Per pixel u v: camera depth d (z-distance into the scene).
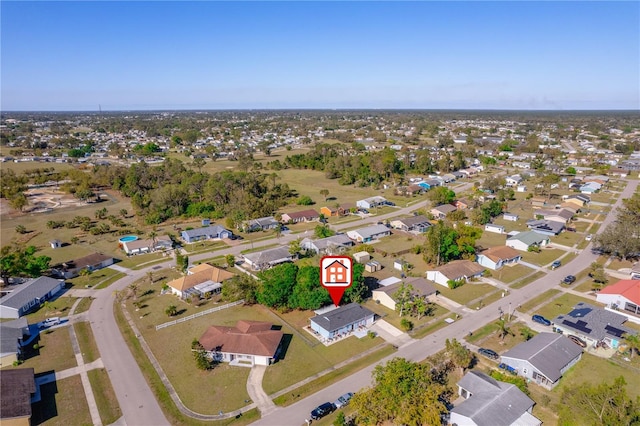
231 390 46.22
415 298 65.44
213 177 139.12
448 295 69.94
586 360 51.38
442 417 41.09
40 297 67.44
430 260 83.75
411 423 37.84
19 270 73.50
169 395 45.44
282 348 54.59
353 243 97.56
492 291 71.50
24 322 57.91
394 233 105.44
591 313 59.53
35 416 42.09
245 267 82.06
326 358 52.31
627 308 63.31
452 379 48.00
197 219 118.06
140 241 93.50
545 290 71.88
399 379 41.38
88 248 93.88
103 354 53.34
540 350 49.50
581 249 92.56
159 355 53.06
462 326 59.88
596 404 38.81
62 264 82.69
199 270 76.44
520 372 48.50
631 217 95.88
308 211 119.50
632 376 48.19
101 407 43.59
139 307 66.12
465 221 114.69
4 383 43.69
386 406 39.56
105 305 66.88
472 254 84.50
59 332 58.62
